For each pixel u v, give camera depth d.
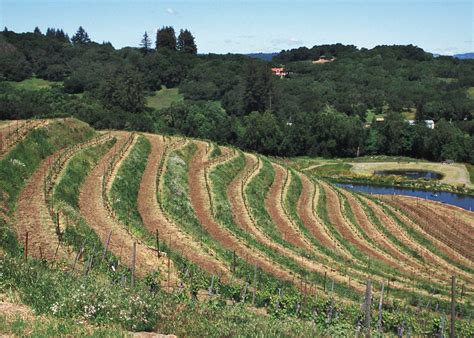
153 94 164.38
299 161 126.75
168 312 21.00
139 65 170.12
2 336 16.36
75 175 50.69
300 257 45.56
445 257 57.28
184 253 38.06
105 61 166.12
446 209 80.25
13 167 45.38
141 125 115.19
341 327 26.78
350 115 160.62
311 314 29.28
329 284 38.94
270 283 35.34
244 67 177.38
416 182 101.88
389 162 123.94
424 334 31.53
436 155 127.38
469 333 31.20
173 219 46.59
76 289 20.94
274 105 158.62
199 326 20.05
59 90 134.75
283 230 54.75
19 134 55.75
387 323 31.38
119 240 36.50
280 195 68.62
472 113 157.62
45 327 17.36
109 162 60.22
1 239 29.67
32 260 27.52
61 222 35.94
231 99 158.12
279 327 22.55
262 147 130.62
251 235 49.06
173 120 134.12
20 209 37.62
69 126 69.00
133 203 49.28
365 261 49.75
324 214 65.12
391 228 65.19
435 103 162.00
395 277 45.75
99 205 44.34
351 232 60.28
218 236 46.28
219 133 131.38
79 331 17.39
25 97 113.75
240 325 21.36
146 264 32.88
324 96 174.38
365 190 99.62
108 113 112.62
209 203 55.34
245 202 59.69
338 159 129.50
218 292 31.44
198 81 170.75
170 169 64.44
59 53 166.75
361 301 35.94
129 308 19.86
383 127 133.88
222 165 73.81
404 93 176.38
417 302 38.09
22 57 149.88
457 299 40.72
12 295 20.48
